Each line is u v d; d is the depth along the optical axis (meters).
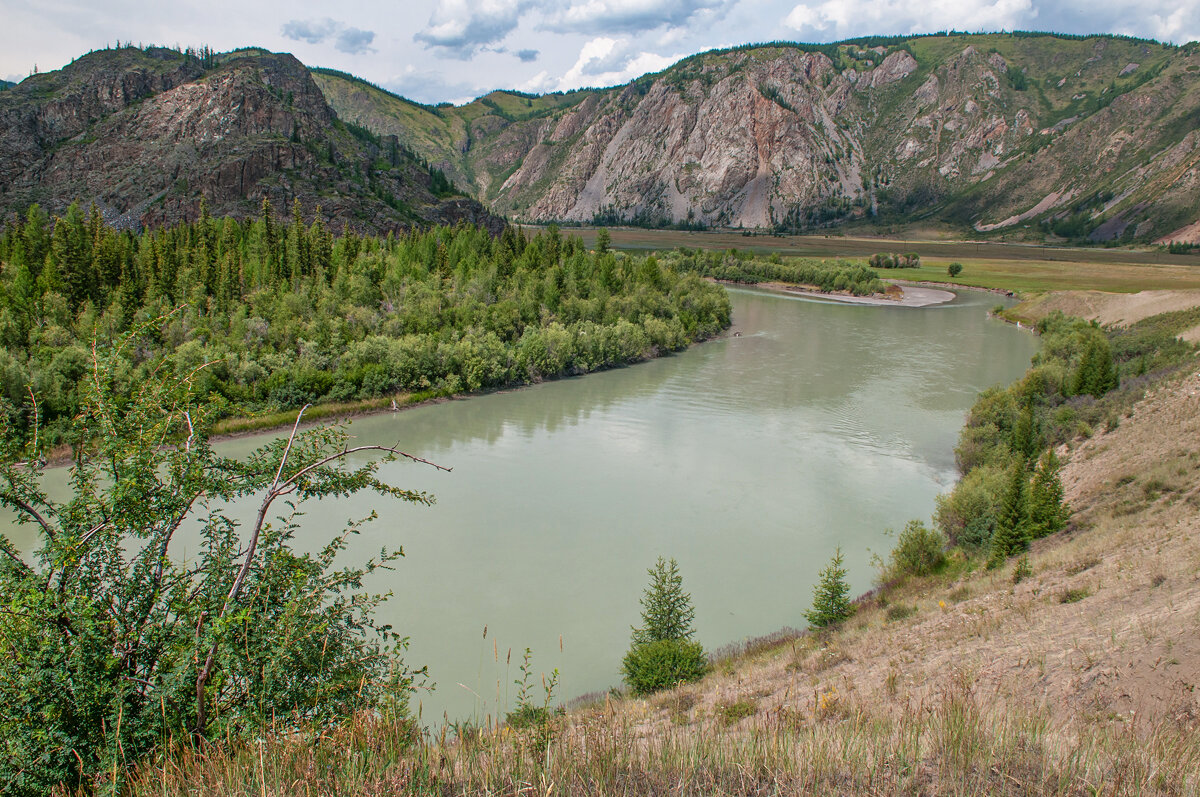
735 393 70.19
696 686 21.66
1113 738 8.98
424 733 9.14
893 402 66.44
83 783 8.09
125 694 8.46
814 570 34.19
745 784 7.64
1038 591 22.17
